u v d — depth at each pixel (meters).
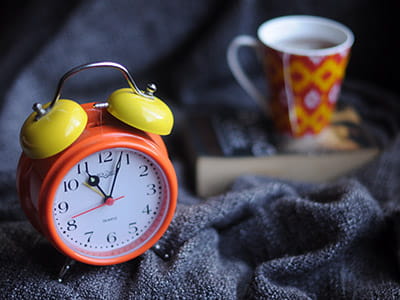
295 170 0.62
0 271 0.50
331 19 0.74
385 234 0.54
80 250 0.49
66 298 0.49
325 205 0.53
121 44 0.74
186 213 0.54
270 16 0.74
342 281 0.52
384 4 0.73
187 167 0.65
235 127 0.66
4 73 0.75
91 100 0.73
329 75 0.60
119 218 0.49
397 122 0.69
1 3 0.84
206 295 0.50
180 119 0.71
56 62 0.73
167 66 0.77
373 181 0.61
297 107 0.62
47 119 0.44
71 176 0.47
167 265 0.52
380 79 0.77
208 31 0.75
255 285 0.50
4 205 0.59
